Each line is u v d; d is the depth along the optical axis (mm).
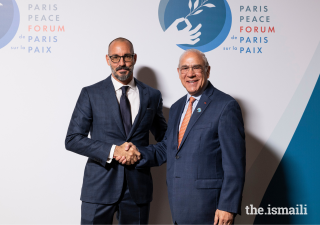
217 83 2320
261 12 2336
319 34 2350
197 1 2316
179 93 2301
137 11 2293
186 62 1660
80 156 2291
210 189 1548
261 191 2340
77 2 2287
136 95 1945
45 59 2277
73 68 2283
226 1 2326
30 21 2281
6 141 2264
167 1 2303
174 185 1612
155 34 2297
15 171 2268
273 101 2332
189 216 1547
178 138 1686
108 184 1784
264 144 2332
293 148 2330
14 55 2271
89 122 1861
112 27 2287
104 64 2285
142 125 1874
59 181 2283
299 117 2332
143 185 1848
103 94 1866
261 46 2334
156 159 1861
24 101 2270
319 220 2324
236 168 1504
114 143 1801
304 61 2342
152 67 2297
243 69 2326
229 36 2324
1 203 2262
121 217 1842
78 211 2279
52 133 2275
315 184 2328
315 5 2355
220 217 1496
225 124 1544
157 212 2328
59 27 2283
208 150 1569
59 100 2277
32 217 2271
